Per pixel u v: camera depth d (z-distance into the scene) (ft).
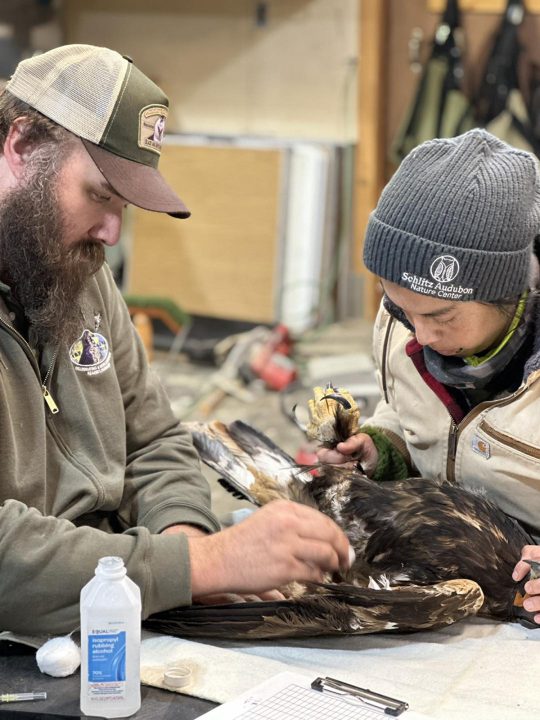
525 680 4.69
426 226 4.95
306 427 6.57
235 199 16.06
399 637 5.13
